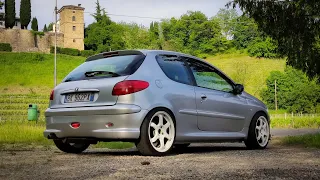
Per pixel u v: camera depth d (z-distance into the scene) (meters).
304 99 51.19
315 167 3.40
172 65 5.23
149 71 4.87
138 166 3.46
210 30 108.31
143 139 4.52
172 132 4.84
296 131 15.93
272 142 7.46
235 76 69.75
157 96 4.73
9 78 69.12
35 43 91.44
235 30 108.19
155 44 92.00
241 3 9.07
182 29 109.75
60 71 77.12
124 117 4.45
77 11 95.00
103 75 4.84
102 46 96.62
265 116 6.29
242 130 5.89
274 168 3.32
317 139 6.39
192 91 5.22
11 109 44.38
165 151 4.69
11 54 82.81
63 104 4.98
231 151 5.39
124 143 7.05
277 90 59.88
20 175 2.99
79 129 4.69
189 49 107.94
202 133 5.27
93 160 4.01
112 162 3.79
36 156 4.57
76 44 95.12
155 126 4.66
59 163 3.75
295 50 9.05
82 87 4.83
